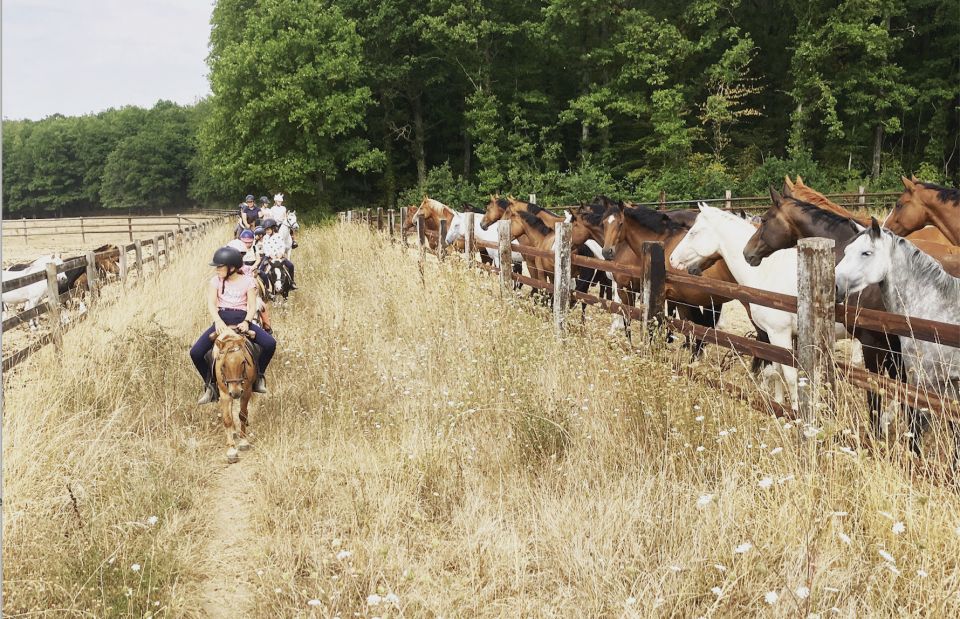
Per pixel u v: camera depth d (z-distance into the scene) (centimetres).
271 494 515
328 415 668
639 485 438
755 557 341
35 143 10306
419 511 460
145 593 375
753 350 491
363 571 386
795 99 3472
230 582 420
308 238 2434
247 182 3919
